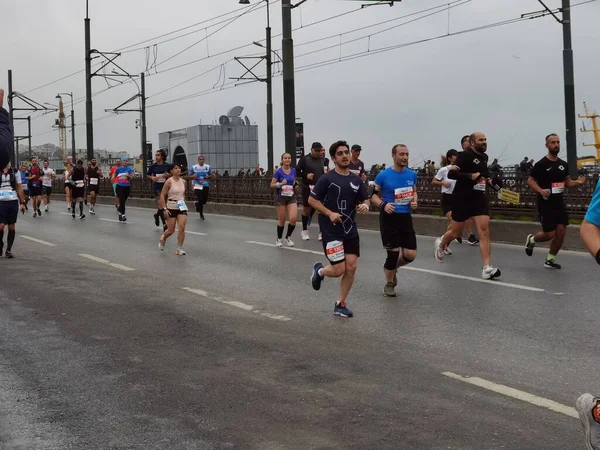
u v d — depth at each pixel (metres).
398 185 8.88
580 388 5.50
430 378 5.78
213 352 6.65
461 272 10.96
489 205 16.00
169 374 6.00
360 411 5.06
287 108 21.36
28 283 10.33
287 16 21.17
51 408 5.24
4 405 5.31
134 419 5.00
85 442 4.61
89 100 38.19
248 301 8.98
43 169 26.56
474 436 4.58
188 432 4.75
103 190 35.88
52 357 6.54
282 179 14.37
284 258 12.83
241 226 19.42
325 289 9.75
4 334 7.40
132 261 12.58
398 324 7.65
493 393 5.40
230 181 25.30
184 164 69.19
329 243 7.90
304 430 4.74
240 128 66.31
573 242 13.52
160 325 7.73
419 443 4.48
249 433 4.71
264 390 5.55
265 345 6.87
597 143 41.59
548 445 4.43
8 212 12.95
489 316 7.96
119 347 6.86
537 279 10.27
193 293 9.55
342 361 6.30
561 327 7.41
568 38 23.83
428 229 16.64
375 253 13.39
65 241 15.82
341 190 7.85
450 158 14.13
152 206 29.39
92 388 5.67
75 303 8.91
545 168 11.05
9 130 3.96
